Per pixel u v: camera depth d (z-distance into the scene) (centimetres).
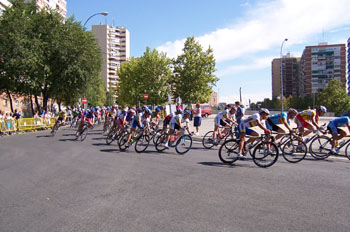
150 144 1168
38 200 468
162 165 747
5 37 2514
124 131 1038
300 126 883
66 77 2877
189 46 4544
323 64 10812
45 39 2756
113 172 667
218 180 583
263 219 378
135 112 1032
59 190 523
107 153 966
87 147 1124
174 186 540
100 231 344
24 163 799
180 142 955
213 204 436
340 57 10675
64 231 347
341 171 670
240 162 789
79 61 2869
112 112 1617
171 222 369
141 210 413
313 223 366
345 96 6531
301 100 8962
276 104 10150
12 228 359
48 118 2450
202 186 538
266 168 705
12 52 2495
